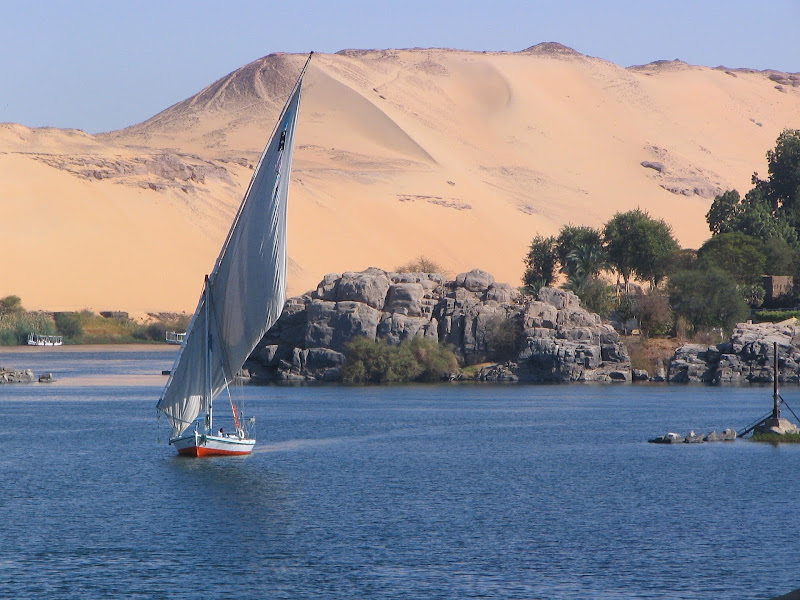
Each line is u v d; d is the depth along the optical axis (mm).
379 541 104062
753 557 97812
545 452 159750
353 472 142000
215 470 143000
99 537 105375
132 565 95562
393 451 160875
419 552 99812
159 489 129250
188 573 93250
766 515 115062
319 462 150000
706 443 168500
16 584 89875
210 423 153500
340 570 94125
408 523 111562
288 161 140500
